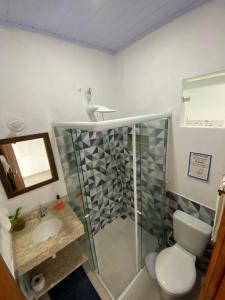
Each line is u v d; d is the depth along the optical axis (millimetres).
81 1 990
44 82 1412
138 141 1607
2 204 1307
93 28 1325
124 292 1544
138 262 1746
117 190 2281
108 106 1924
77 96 1630
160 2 1044
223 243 555
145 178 1782
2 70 1208
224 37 1013
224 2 964
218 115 1378
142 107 1717
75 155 1391
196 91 1405
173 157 1582
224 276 567
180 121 1424
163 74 1421
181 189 1609
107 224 2312
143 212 1844
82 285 1620
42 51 1354
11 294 617
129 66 1715
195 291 1495
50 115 1504
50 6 1019
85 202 1522
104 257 1921
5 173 1354
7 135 1313
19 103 1321
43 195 1632
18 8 1015
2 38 1169
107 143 1881
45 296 1547
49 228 1528
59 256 1648
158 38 1362
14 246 1277
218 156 1249
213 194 1364
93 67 1700
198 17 1090
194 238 1446
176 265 1389
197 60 1171
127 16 1183
